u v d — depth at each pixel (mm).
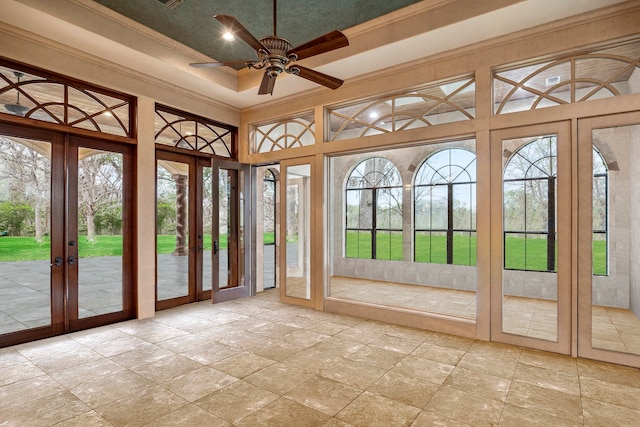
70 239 3748
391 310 4070
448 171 6578
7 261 3400
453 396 2379
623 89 3271
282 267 5023
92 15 3254
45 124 3502
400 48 3570
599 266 4688
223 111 5246
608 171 4621
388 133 4094
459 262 6402
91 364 2885
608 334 3637
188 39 3941
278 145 5219
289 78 4281
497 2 2930
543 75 3744
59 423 2051
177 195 4977
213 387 2496
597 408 2229
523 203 5594
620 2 2830
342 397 2361
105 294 4730
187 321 4109
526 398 2354
